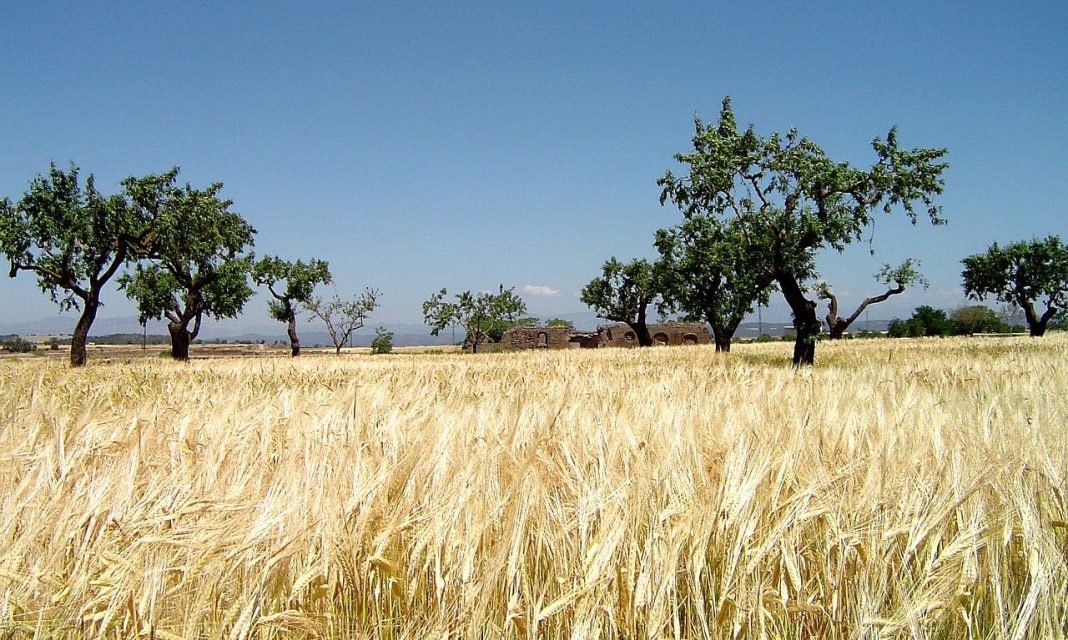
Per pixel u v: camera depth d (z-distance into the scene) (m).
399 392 8.09
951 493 3.04
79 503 2.91
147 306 47.28
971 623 2.65
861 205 23.77
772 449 3.61
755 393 7.05
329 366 24.20
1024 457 3.37
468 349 87.38
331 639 2.57
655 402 6.25
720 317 43.09
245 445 4.33
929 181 22.56
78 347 33.34
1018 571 2.90
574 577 2.67
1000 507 2.95
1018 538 2.93
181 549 2.65
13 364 21.97
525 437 4.30
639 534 2.82
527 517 2.81
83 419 5.10
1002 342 48.44
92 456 4.12
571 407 5.80
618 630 2.61
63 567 2.73
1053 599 2.59
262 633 2.51
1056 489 3.17
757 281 26.70
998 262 74.31
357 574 2.71
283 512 2.71
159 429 4.76
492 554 2.68
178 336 44.12
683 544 2.66
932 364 13.17
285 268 68.75
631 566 2.62
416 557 2.72
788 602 2.66
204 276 42.88
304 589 2.70
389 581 2.68
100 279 34.25
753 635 2.58
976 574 2.71
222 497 3.16
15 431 4.85
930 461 3.60
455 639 2.54
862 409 5.41
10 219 31.67
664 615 2.55
